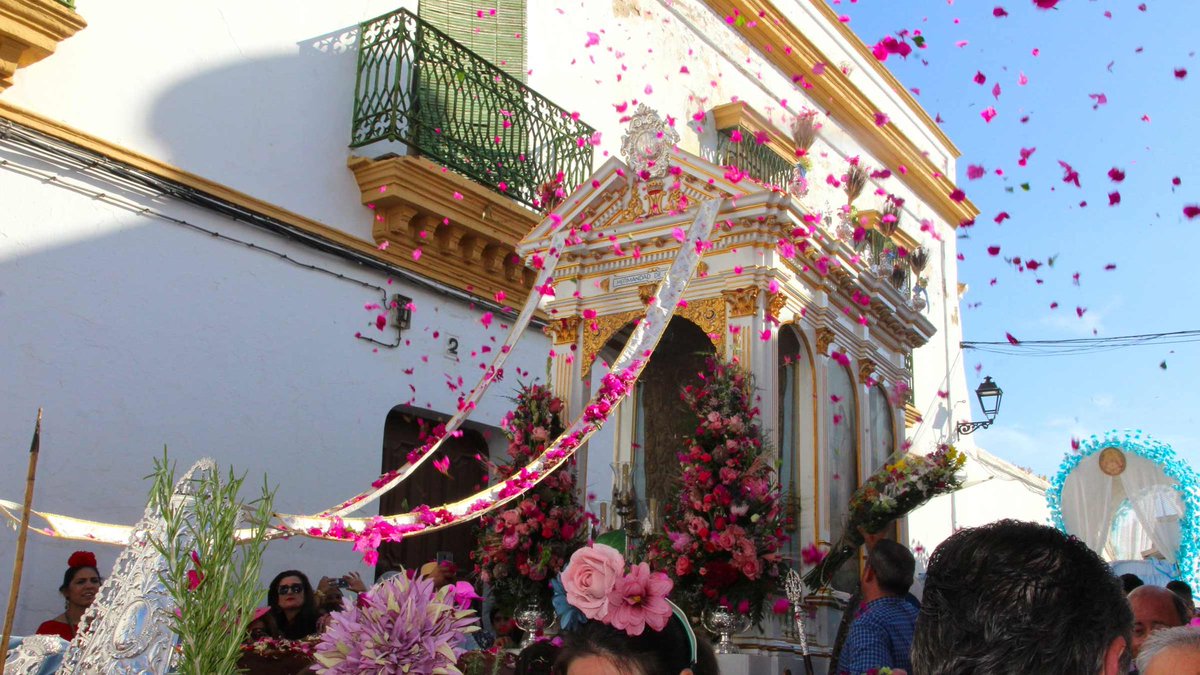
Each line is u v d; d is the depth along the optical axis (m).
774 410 6.23
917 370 16.62
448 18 10.28
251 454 8.02
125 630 2.09
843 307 7.26
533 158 10.38
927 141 18.33
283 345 8.40
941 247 18.34
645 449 7.27
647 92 12.30
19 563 1.94
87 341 7.16
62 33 6.95
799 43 14.59
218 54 8.24
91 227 7.29
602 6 11.99
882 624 4.31
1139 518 11.94
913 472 5.82
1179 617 4.35
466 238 9.81
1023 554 1.62
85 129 7.30
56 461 6.88
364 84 9.36
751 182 6.45
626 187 7.04
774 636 5.97
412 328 9.47
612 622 2.28
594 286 7.08
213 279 7.99
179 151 7.88
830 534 6.59
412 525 5.33
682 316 6.68
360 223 9.16
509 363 10.41
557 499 6.41
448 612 2.29
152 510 2.13
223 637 1.92
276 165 8.55
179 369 7.66
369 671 2.18
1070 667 1.53
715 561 5.68
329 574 8.52
